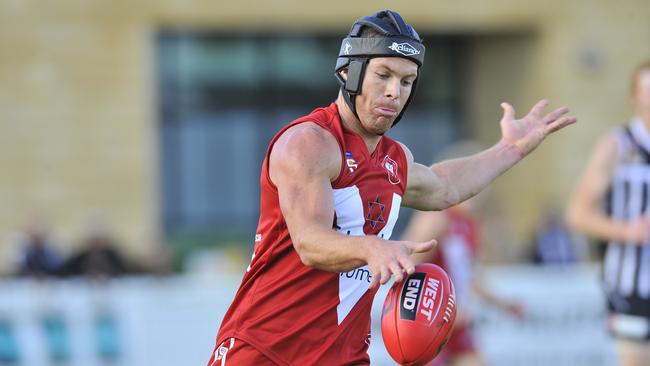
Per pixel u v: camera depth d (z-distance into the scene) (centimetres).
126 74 5591
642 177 2252
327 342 1305
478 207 2536
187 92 6091
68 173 5522
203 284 3438
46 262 3781
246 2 5738
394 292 1308
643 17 6034
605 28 6009
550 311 3362
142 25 5609
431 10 5897
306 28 5838
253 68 6181
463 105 6388
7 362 3172
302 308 1299
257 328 1309
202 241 5719
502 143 1514
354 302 1314
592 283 3403
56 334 3203
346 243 1145
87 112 5547
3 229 5428
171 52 6044
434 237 2459
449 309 1290
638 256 2233
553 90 5981
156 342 3219
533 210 6000
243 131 6200
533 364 3341
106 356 3209
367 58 1245
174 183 6100
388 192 1303
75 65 5538
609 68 6006
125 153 5584
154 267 3978
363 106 1258
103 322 3219
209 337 3247
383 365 3138
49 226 5466
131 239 5562
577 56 5972
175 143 6100
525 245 5041
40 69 5503
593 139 5981
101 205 5550
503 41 6200
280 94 6234
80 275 3734
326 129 1265
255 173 6222
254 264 1319
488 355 3300
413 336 1273
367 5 5847
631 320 2238
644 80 2230
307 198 1203
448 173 1456
